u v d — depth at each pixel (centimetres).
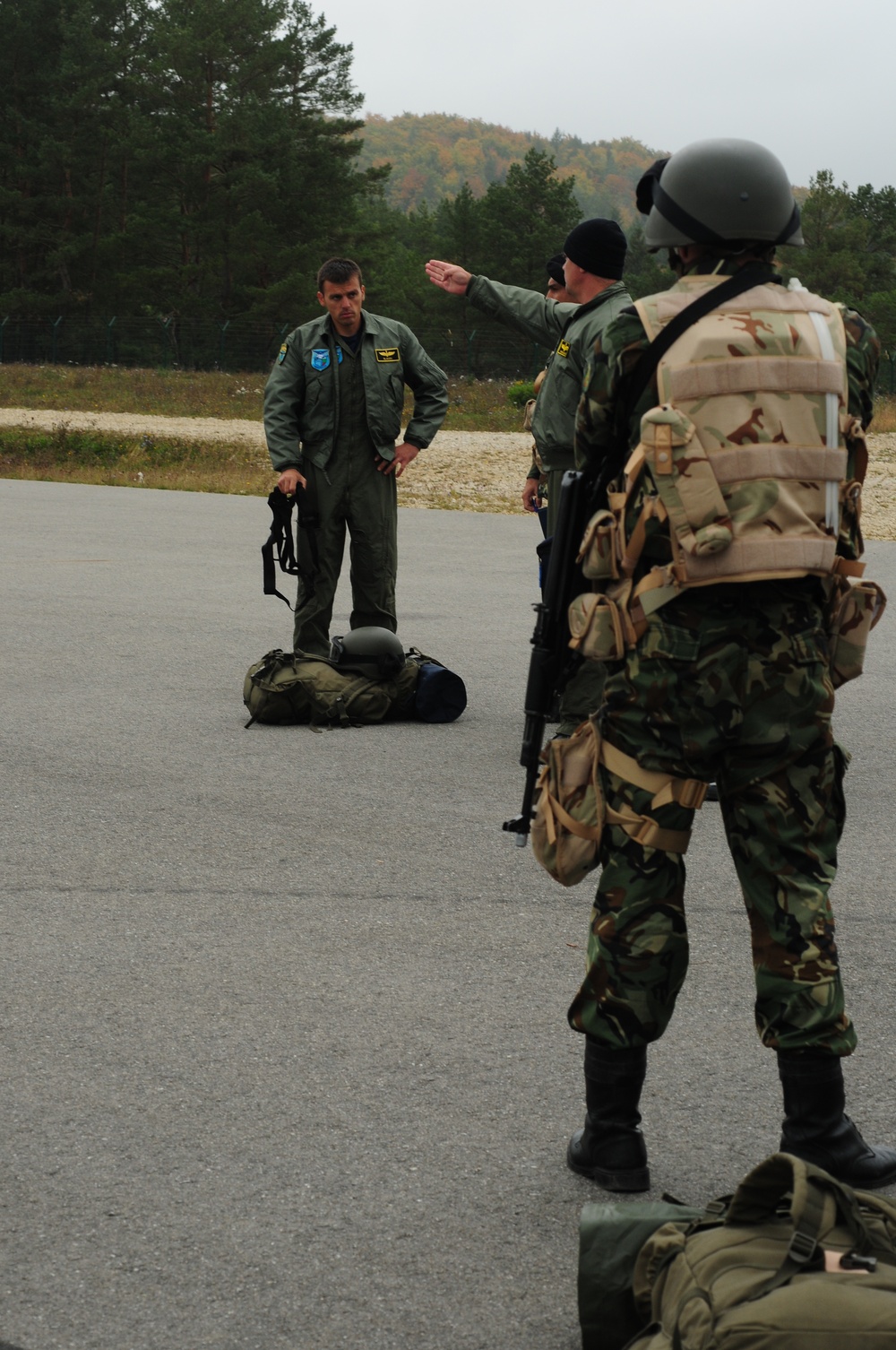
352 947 395
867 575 1239
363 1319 236
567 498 286
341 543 703
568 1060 330
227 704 701
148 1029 341
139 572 1173
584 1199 273
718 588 254
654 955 267
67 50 6550
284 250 6172
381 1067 324
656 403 261
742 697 256
